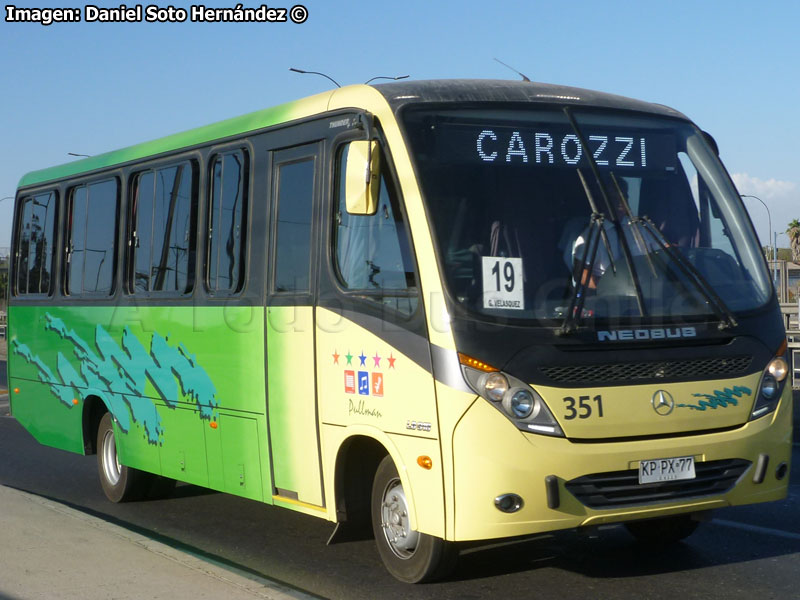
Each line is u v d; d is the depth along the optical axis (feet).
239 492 26.94
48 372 37.78
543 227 21.40
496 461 19.77
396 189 21.81
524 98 23.18
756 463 21.58
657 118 24.12
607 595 21.75
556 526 20.08
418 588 22.74
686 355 21.11
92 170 35.40
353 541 28.14
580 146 22.72
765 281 22.95
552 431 20.01
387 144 22.21
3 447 49.90
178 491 36.94
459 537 20.03
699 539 26.68
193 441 29.01
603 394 20.34
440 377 20.27
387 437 21.66
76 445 36.22
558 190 21.98
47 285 38.11
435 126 22.09
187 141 30.12
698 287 21.75
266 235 26.08
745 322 21.89
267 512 32.76
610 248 21.45
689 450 20.84
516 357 20.07
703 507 21.15
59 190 37.60
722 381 21.31
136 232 32.50
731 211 23.59
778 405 22.03
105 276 34.09
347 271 23.11
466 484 19.90
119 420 33.19
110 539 25.13
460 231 21.04
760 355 21.89
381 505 23.11
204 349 28.32
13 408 40.47
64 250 37.01
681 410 20.86
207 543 28.30
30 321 39.17
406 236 21.44
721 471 21.42
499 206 21.45
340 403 23.12
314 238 24.29
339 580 23.86
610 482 20.42
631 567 24.03
